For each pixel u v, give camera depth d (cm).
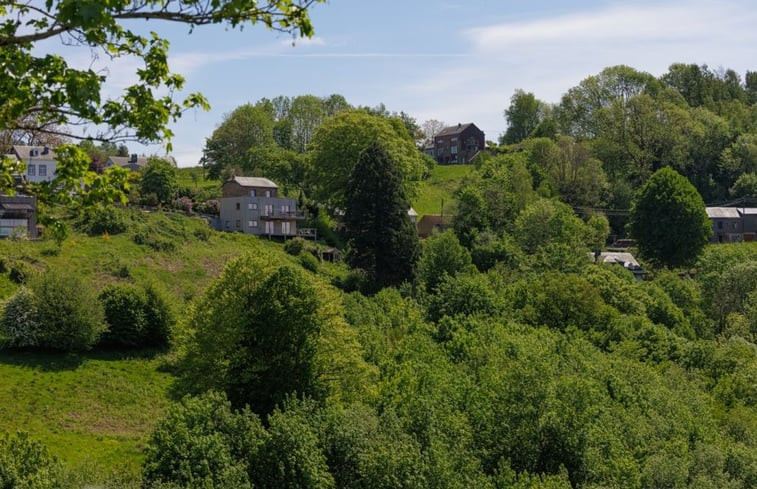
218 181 13288
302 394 4012
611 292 8038
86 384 4981
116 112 1231
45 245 6781
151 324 5809
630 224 11250
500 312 6988
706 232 10825
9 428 4156
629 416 4744
